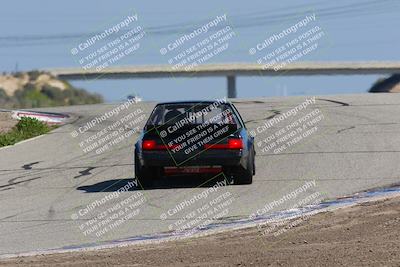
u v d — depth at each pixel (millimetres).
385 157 61281
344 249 30094
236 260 29438
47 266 30641
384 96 115188
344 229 34781
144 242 36281
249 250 31562
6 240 39438
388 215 36844
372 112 92000
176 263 29578
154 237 37719
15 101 193625
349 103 104438
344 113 92250
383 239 31594
